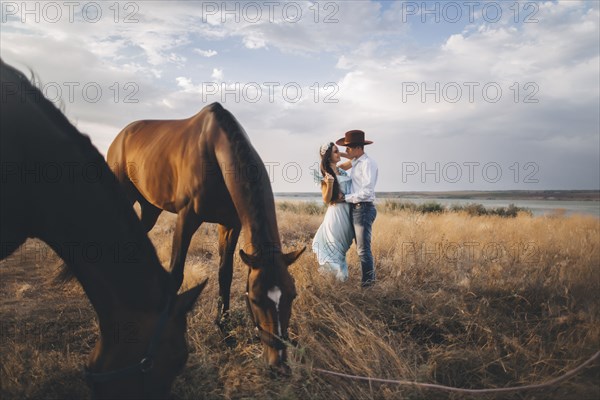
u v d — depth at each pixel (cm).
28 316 388
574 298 406
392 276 492
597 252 562
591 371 280
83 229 195
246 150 318
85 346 329
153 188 422
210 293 452
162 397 193
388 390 257
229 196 361
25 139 194
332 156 479
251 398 249
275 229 298
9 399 240
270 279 257
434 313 365
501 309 400
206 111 385
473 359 296
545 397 257
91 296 201
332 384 275
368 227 464
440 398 260
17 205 199
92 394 192
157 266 206
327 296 397
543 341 322
